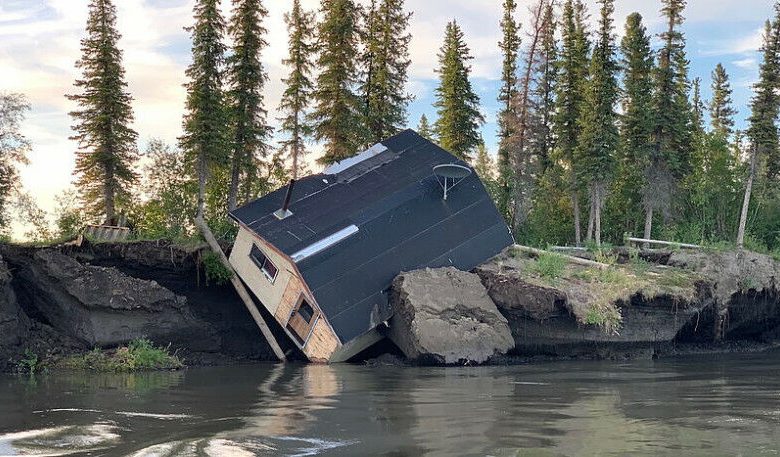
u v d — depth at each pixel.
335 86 37.47
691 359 25.00
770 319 31.20
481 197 28.58
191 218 39.84
